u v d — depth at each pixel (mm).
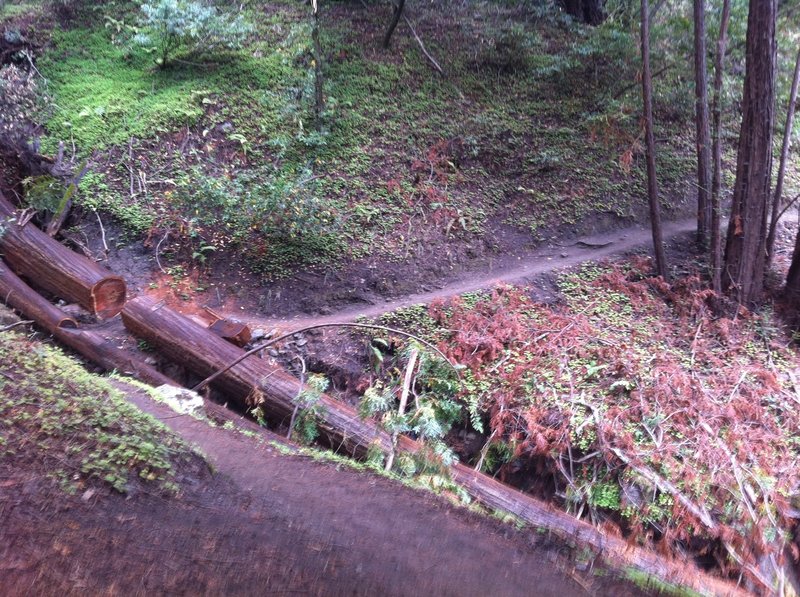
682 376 5906
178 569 2439
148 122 9656
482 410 5883
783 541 4539
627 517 4887
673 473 4977
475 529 3684
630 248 8367
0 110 9727
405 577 2742
